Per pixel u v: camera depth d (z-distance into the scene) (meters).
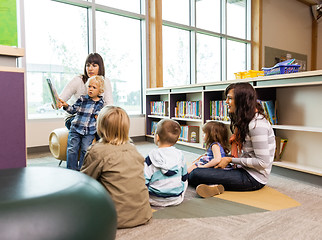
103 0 4.27
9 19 1.08
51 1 3.76
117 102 4.54
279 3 7.23
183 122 4.02
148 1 4.72
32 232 0.54
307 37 8.25
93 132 2.26
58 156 2.54
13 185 0.65
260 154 1.78
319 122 2.31
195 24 5.49
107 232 0.67
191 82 5.58
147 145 4.12
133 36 4.70
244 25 6.66
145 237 1.21
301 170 2.21
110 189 1.25
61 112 3.86
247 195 1.82
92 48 4.11
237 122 1.84
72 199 0.63
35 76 3.62
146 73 4.74
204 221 1.40
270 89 2.61
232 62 6.41
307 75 2.08
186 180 1.78
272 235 1.24
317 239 1.21
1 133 0.99
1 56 1.07
